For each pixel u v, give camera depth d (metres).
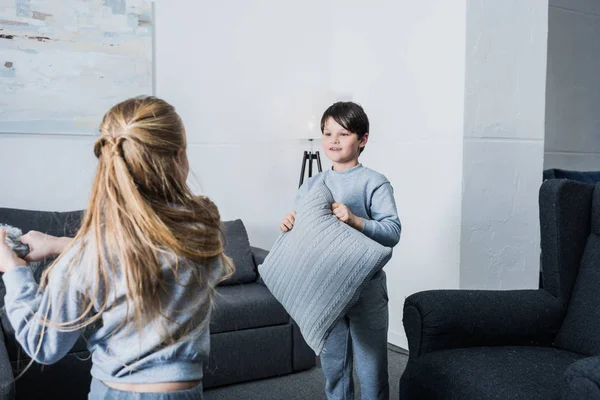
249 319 2.56
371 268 1.64
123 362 0.97
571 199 1.89
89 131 3.02
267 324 2.62
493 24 2.73
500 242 2.84
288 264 1.75
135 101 1.08
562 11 3.99
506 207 2.84
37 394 2.13
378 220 1.81
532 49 2.88
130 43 3.10
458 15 2.68
